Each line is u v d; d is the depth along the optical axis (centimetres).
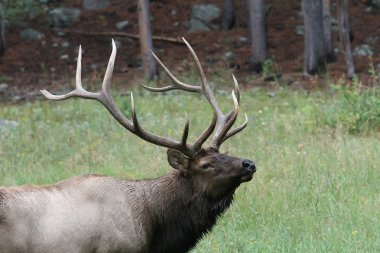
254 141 2614
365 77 4097
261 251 1664
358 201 1959
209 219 1495
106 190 1437
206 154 1482
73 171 2312
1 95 4141
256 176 2169
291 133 2752
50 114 3291
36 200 1371
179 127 2908
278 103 3484
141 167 2316
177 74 4366
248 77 4253
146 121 3052
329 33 4328
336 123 2839
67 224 1379
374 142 2561
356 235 1723
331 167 2233
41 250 1357
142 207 1461
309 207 1925
